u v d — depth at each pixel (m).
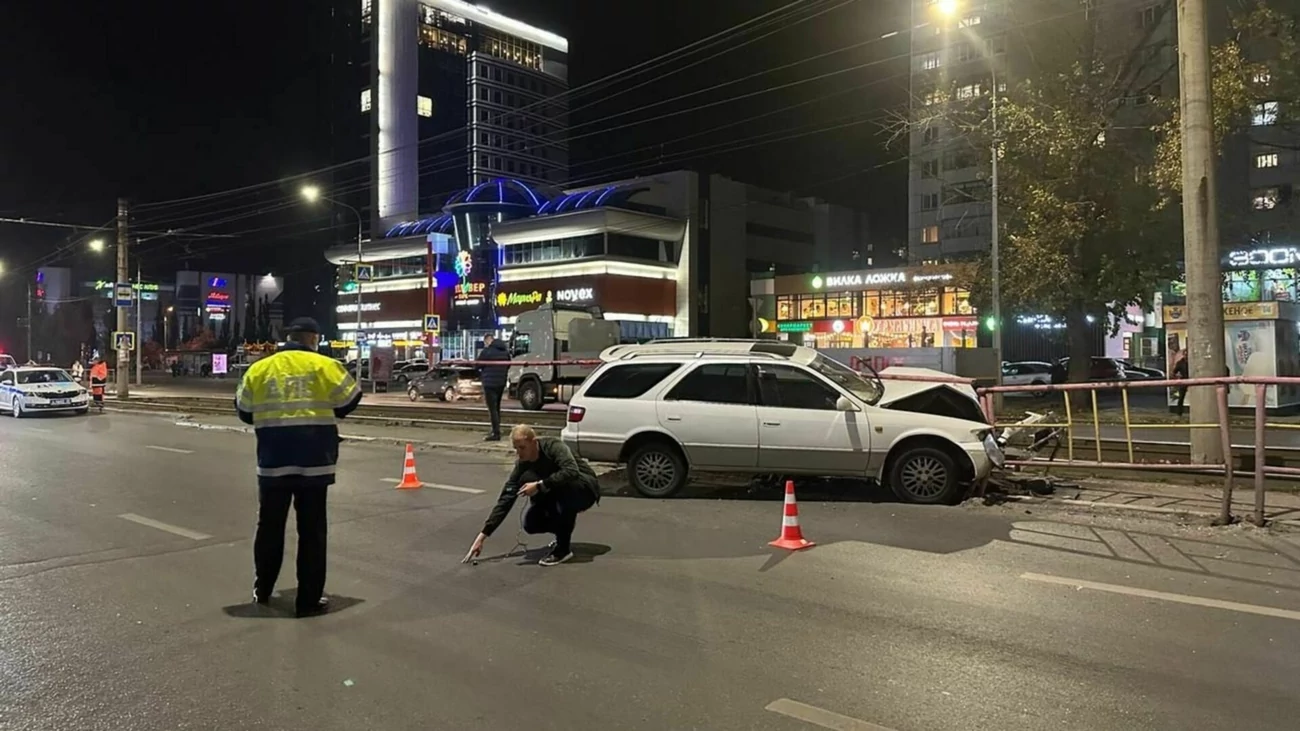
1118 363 36.88
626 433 9.95
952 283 28.12
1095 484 10.36
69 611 5.67
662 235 59.38
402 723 3.92
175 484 11.14
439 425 18.89
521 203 63.84
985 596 5.88
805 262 75.00
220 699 4.21
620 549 7.39
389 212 92.56
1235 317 20.58
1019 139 20.98
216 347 101.38
